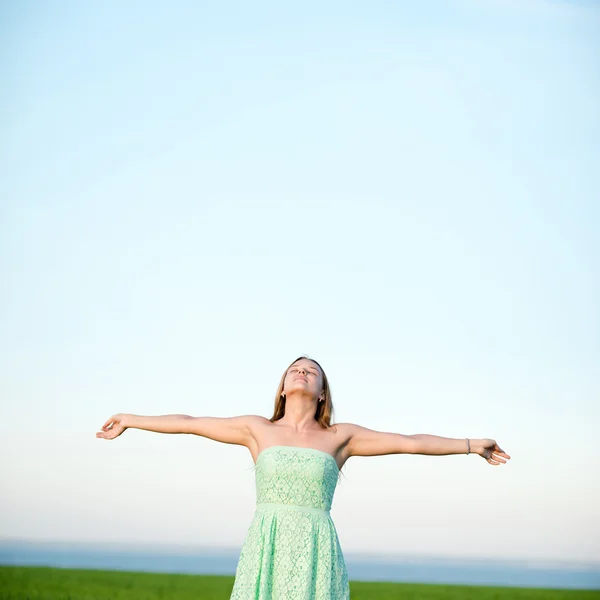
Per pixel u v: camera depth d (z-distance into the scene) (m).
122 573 32.78
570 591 35.03
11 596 23.17
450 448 8.51
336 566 8.01
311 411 8.55
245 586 7.88
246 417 8.59
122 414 8.59
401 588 33.56
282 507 8.04
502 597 31.59
